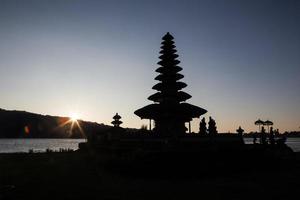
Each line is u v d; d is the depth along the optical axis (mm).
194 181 19312
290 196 14859
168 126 30484
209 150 23297
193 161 21688
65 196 14922
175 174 20703
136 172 21500
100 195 15086
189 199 14242
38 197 14734
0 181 19828
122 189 16672
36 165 29547
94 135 48719
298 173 23016
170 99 33219
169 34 36188
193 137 28734
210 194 15297
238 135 29562
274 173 22875
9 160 36031
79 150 44812
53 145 136125
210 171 21594
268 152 27266
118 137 33844
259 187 17094
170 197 14602
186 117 30406
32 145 134000
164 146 25312
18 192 16000
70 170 25109
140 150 23688
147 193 15547
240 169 23188
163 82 34906
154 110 29062
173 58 35469
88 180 19859
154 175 20844
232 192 15773
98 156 30703
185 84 35062
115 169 23312
